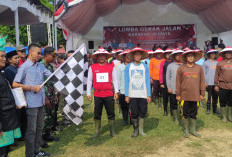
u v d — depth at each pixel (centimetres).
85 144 470
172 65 592
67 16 1130
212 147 442
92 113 738
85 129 573
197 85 494
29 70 364
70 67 435
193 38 2041
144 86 507
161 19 2072
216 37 1938
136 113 507
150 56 902
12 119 310
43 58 474
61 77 432
